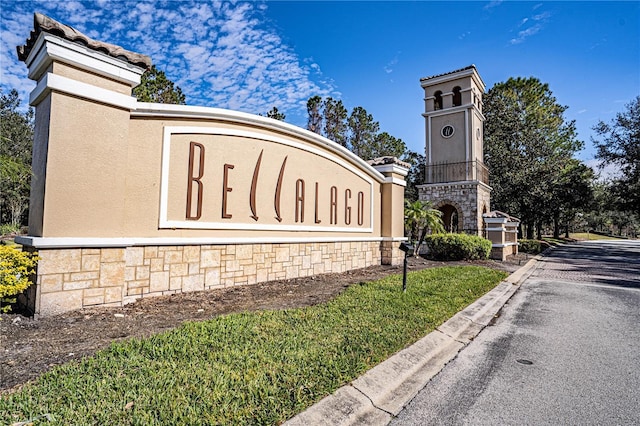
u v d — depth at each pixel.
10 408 2.21
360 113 32.59
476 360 4.07
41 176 4.27
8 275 3.62
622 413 2.88
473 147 18.11
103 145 4.63
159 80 17.53
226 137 6.44
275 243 7.29
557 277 11.18
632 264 14.92
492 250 15.48
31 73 4.62
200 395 2.50
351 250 9.52
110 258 4.63
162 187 5.45
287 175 7.67
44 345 3.31
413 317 4.98
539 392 3.25
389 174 10.84
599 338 4.95
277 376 2.90
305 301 5.64
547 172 24.78
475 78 18.83
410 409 2.90
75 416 2.16
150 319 4.30
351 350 3.58
